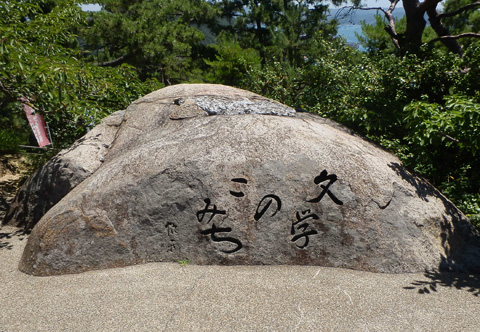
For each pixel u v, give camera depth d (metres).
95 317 3.62
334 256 4.48
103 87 7.34
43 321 3.58
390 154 5.71
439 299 3.90
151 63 14.53
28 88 6.61
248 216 4.52
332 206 4.52
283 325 3.50
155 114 5.88
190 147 4.82
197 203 4.56
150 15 14.20
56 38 7.88
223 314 3.64
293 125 5.14
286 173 4.59
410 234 4.51
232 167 4.60
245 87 10.04
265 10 16.50
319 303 3.80
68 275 4.40
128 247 4.55
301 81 9.31
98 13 13.68
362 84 7.59
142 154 4.91
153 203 4.59
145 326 3.49
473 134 4.91
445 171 6.38
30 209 5.99
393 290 4.04
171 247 4.59
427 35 11.71
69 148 6.02
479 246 4.67
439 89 7.36
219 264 4.51
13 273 4.48
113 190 4.62
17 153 10.82
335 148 4.88
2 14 7.26
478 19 12.33
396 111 6.55
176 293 3.96
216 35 17.89
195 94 6.10
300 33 15.97
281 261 4.51
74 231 4.49
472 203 5.56
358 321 3.56
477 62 6.69
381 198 4.58
